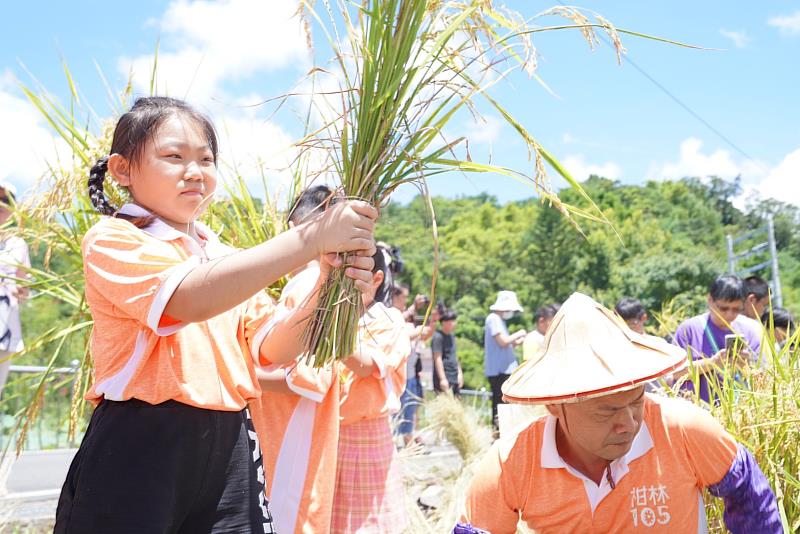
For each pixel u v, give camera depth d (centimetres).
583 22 193
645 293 5300
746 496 213
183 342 192
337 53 198
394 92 196
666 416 212
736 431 270
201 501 190
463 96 198
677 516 209
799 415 264
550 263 5900
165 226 199
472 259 6022
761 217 7112
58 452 747
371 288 199
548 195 200
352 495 312
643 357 199
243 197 366
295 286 272
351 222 178
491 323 880
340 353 197
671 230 6781
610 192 6981
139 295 178
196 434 187
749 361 332
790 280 5647
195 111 207
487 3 192
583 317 209
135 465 178
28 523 489
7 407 723
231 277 172
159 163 198
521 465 216
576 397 192
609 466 209
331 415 278
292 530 264
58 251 341
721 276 487
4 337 517
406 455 545
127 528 174
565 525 215
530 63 196
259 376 269
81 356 361
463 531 222
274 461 271
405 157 197
